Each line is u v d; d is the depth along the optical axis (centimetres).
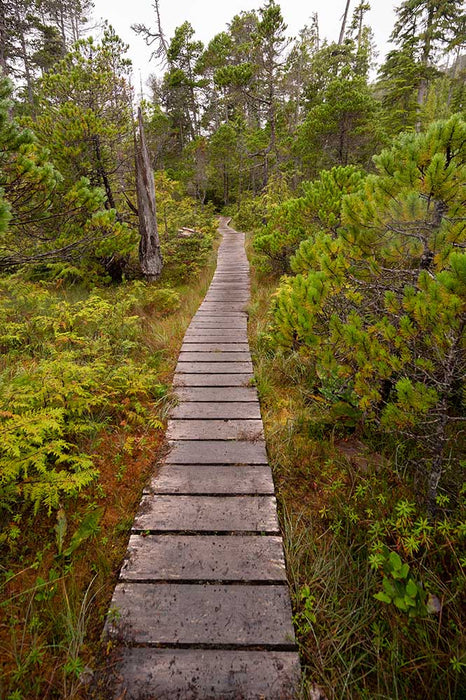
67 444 295
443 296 207
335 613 199
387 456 324
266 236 933
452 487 272
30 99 2070
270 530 253
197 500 280
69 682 170
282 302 362
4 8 1659
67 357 429
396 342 247
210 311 825
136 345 562
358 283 355
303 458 337
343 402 371
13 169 487
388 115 2095
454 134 246
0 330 532
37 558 232
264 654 180
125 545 248
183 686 167
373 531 234
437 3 2003
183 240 1182
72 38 2686
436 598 197
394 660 175
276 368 509
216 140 2855
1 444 249
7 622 195
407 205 272
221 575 219
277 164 2012
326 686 170
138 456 339
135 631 189
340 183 645
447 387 231
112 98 927
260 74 1833
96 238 670
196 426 383
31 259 674
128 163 1034
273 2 1625
